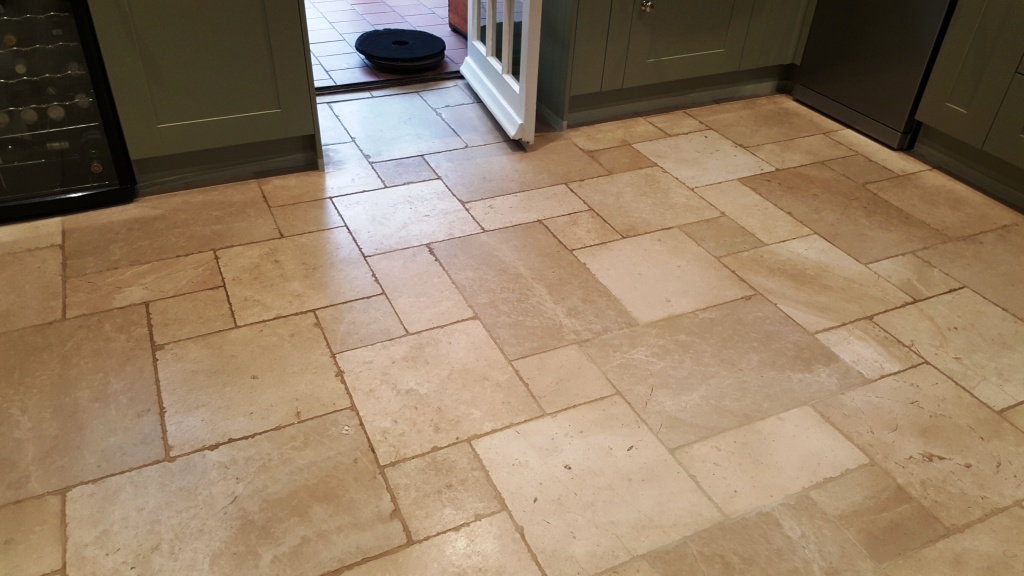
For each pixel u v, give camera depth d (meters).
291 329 1.90
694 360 1.86
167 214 2.35
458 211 2.45
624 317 2.00
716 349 1.90
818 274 2.21
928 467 1.60
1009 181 2.61
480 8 3.16
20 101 2.11
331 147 2.80
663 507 1.48
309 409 1.67
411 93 3.28
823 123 3.20
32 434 1.57
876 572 1.38
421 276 2.12
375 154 2.77
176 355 1.80
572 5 2.73
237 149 2.52
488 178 2.65
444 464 1.55
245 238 2.25
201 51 2.24
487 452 1.58
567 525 1.44
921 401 1.77
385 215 2.40
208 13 2.19
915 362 1.89
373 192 2.53
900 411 1.74
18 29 2.02
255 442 1.58
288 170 2.63
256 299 2.00
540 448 1.60
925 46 2.71
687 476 1.55
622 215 2.47
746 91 3.44
